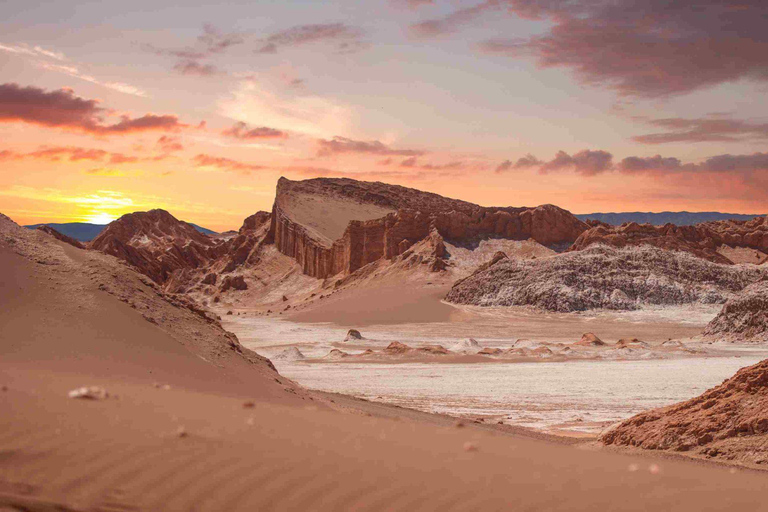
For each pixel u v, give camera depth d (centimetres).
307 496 681
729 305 10875
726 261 18562
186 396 1154
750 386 2708
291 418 996
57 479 645
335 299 18800
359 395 5216
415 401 4872
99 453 708
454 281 18325
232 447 772
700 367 7081
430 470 785
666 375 6412
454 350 9438
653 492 820
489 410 4456
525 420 4038
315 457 778
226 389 2227
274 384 2703
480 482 768
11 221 2862
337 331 13775
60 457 688
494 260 17925
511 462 863
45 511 577
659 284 16038
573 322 14300
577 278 16288
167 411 916
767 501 861
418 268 19438
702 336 10881
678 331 12800
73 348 2084
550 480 804
